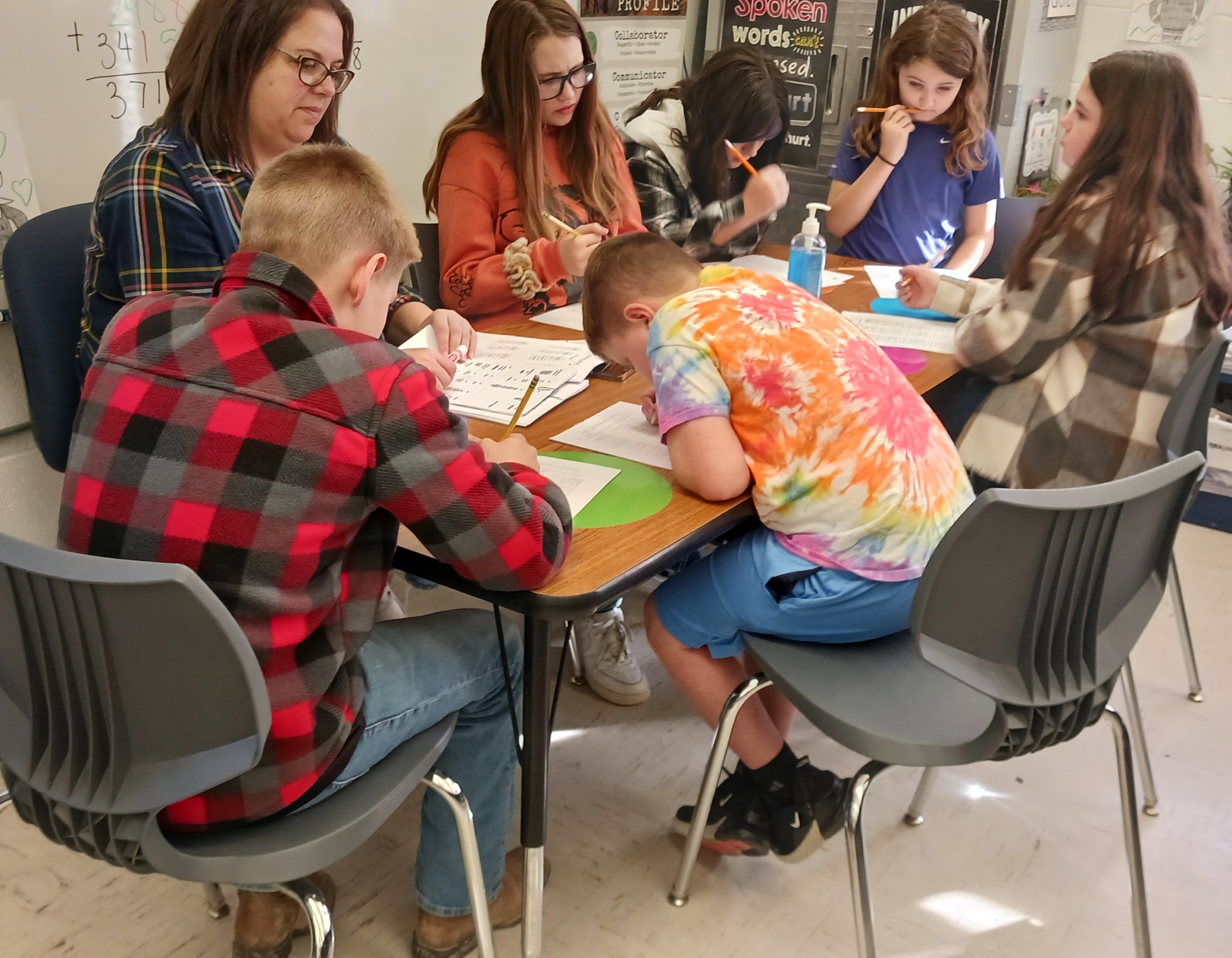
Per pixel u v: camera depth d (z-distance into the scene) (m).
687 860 1.61
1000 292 1.82
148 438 0.99
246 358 1.00
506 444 1.27
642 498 1.34
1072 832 1.83
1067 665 1.22
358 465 1.01
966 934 1.60
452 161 2.30
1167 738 2.08
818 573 1.38
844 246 2.94
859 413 1.34
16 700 1.04
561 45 2.20
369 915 1.61
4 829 1.77
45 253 1.64
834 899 1.67
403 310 1.92
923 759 1.25
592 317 1.50
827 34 3.37
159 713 0.97
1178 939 1.61
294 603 1.02
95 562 0.88
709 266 1.50
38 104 1.85
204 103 1.58
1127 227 1.62
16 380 1.96
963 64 2.61
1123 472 1.72
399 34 2.55
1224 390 2.29
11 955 1.52
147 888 1.66
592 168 2.40
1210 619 2.50
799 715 2.11
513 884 1.60
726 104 2.57
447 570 1.18
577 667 2.20
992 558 1.11
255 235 1.08
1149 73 1.61
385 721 1.18
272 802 1.06
